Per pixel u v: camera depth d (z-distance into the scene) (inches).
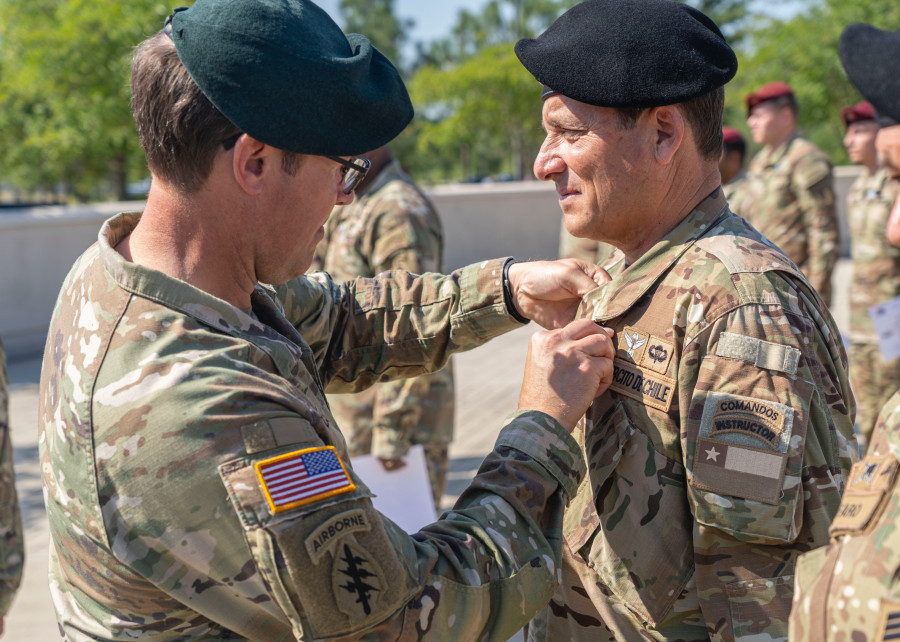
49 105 474.0
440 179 1697.8
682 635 53.5
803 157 204.2
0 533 72.4
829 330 54.2
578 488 56.9
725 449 49.2
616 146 53.7
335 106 44.2
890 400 38.7
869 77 59.4
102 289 45.2
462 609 45.4
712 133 55.4
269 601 41.9
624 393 54.3
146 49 45.5
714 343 50.5
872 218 183.0
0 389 74.0
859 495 36.7
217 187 45.4
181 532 41.1
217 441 41.1
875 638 33.2
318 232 49.6
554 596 60.4
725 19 1026.7
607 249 171.2
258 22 42.8
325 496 41.9
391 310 65.6
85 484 42.3
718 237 54.2
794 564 50.2
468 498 50.1
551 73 53.1
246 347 44.3
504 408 237.5
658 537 53.0
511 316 63.5
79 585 45.6
